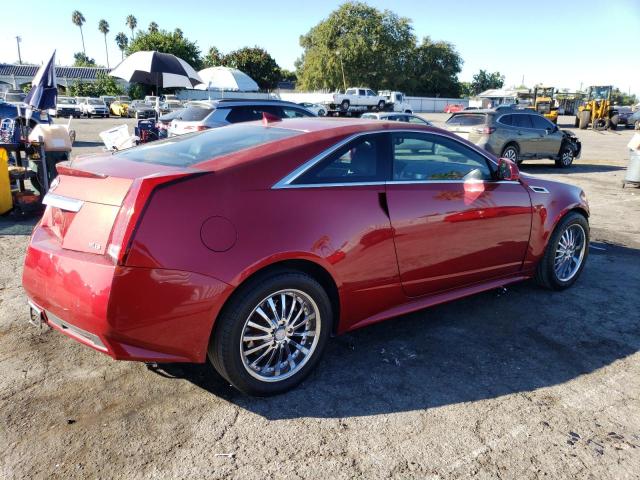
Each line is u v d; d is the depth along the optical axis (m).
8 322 3.84
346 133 3.27
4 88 47.31
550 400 3.01
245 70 69.44
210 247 2.61
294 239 2.85
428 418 2.82
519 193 4.17
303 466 2.43
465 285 3.97
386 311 3.53
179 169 2.74
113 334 2.49
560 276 4.72
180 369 3.25
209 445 2.56
